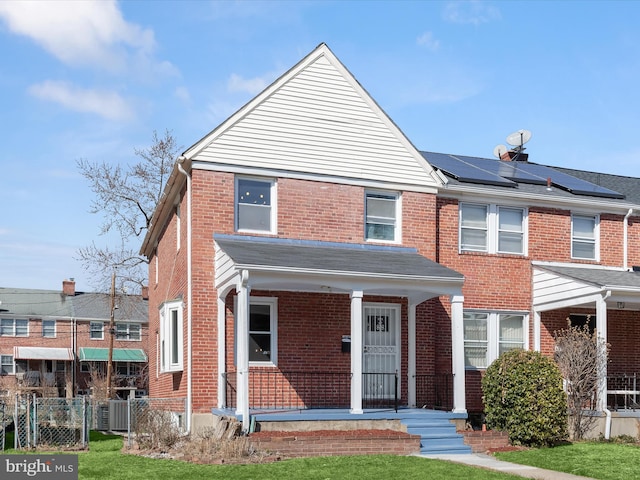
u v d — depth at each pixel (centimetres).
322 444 1488
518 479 1248
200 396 1780
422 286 1748
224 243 1795
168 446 1634
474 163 2548
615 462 1467
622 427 1912
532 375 1698
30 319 5394
